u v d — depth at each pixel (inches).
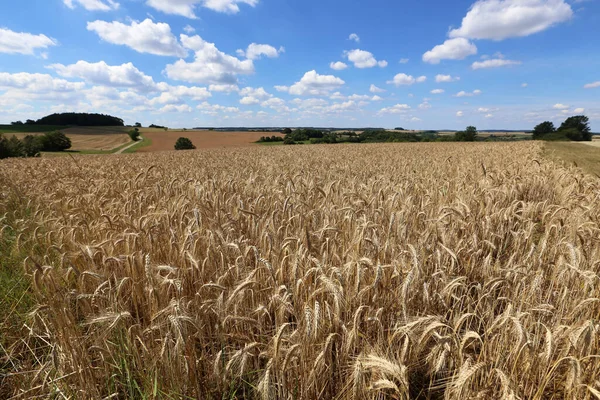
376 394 96.4
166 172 514.6
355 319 100.6
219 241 160.2
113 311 118.6
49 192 344.2
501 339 105.0
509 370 104.7
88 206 254.8
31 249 184.4
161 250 174.2
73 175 492.7
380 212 216.8
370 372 98.3
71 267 133.6
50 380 107.6
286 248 143.9
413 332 105.6
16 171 561.3
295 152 1296.8
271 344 110.7
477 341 117.0
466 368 88.9
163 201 252.8
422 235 177.3
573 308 127.1
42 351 133.3
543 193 350.0
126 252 155.4
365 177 454.9
